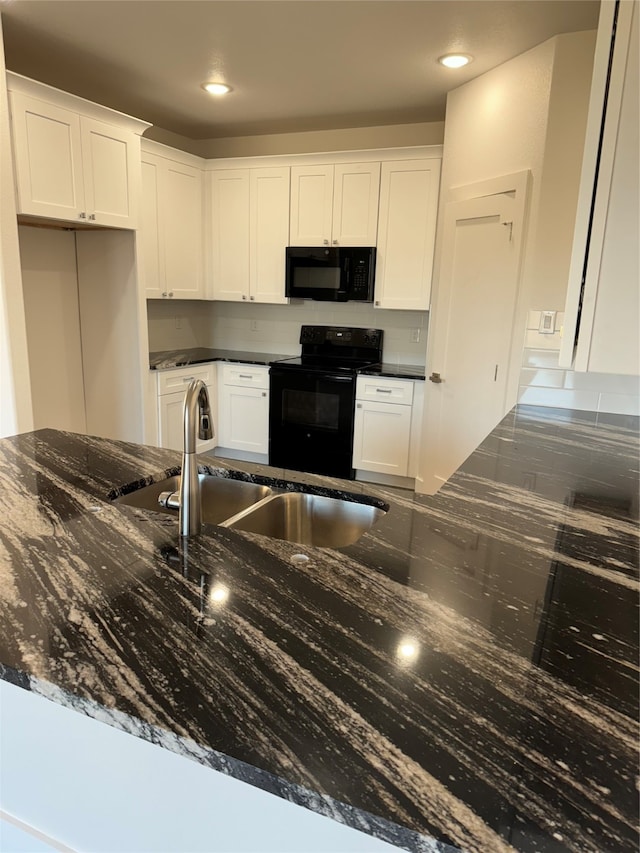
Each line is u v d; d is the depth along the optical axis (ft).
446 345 11.39
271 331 15.80
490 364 10.05
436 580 3.31
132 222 11.25
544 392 8.96
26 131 8.90
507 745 2.06
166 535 3.90
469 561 3.57
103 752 2.69
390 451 12.95
